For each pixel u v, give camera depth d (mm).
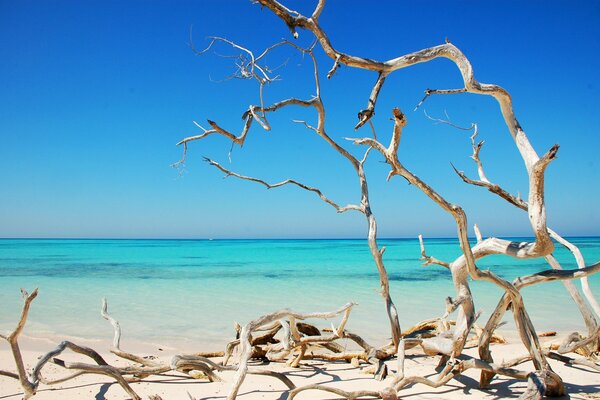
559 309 11648
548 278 4645
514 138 4703
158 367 5359
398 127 4195
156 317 10789
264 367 6449
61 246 72562
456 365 4852
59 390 5105
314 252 49531
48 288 16234
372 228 6684
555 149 3725
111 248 63094
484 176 5969
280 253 47344
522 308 4844
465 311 5039
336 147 7039
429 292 14867
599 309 6422
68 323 10008
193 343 8281
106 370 4539
